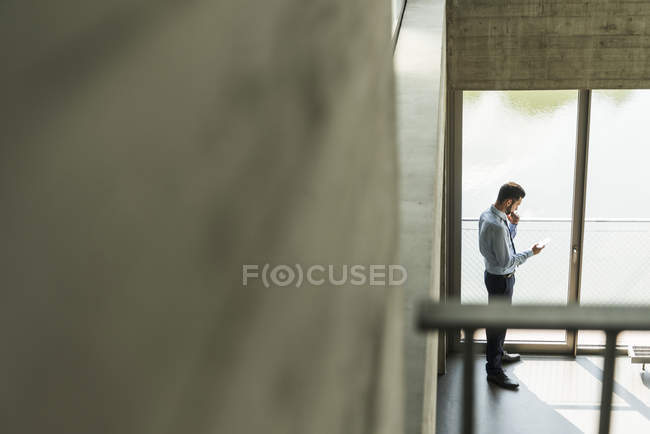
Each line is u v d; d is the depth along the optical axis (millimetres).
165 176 337
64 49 254
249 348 473
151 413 321
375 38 1104
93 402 269
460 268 5676
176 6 357
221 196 417
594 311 930
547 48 4590
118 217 290
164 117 338
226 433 429
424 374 2047
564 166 5445
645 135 5344
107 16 287
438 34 3910
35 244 234
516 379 5395
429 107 3270
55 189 246
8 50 222
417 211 2705
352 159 868
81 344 261
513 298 5742
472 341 978
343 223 808
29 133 232
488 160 5457
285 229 562
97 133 275
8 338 222
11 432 223
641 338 5527
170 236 343
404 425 1872
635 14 4457
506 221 5008
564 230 5555
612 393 983
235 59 448
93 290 270
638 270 5594
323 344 707
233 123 440
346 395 837
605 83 4617
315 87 668
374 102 1073
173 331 347
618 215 5520
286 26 573
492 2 4543
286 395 571
